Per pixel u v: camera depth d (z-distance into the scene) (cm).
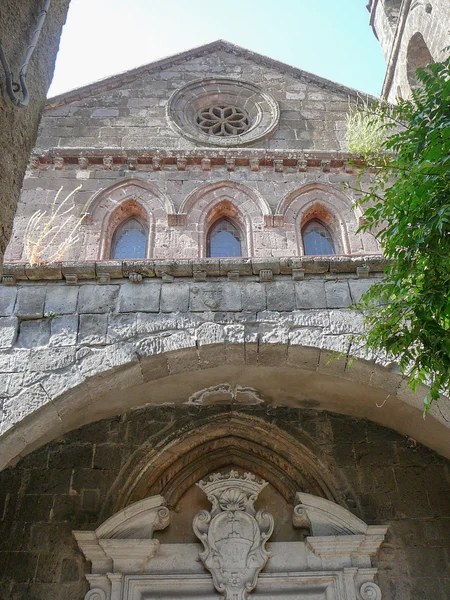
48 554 894
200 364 841
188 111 1552
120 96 1555
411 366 799
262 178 1369
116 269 863
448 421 810
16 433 757
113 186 1340
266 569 902
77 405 802
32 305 841
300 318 841
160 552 907
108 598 860
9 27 526
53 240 1252
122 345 812
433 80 754
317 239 1335
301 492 934
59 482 948
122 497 936
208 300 853
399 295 674
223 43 1694
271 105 1556
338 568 898
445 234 625
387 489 964
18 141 520
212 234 1323
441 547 921
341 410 1012
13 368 790
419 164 625
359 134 1388
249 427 1007
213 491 955
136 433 988
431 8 1595
